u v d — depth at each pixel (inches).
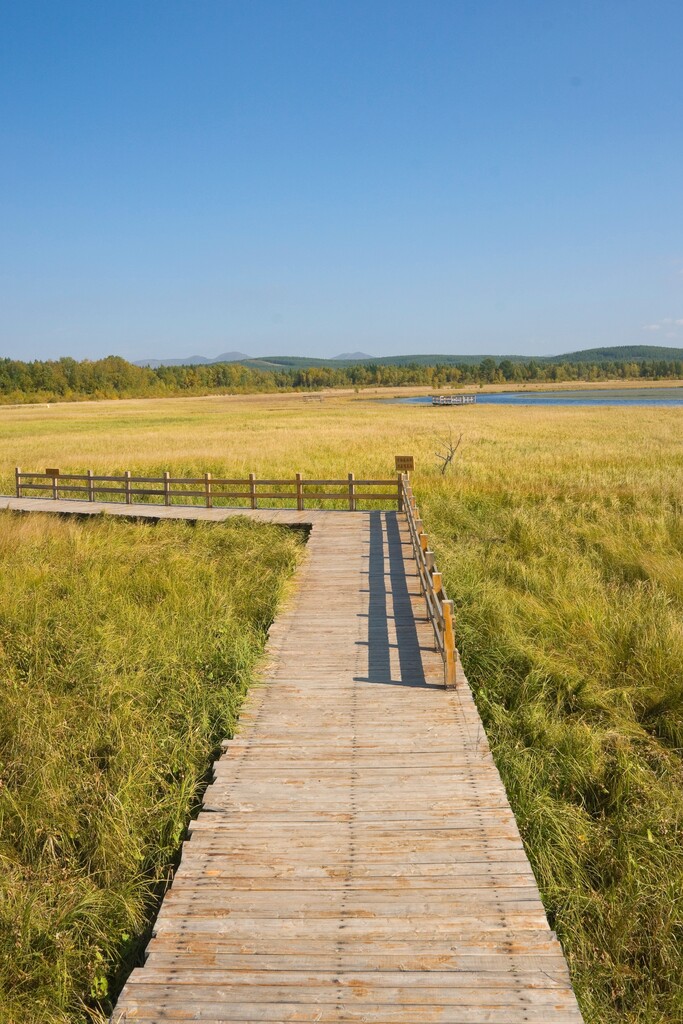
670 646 388.2
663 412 2647.6
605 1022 189.6
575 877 238.4
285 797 247.4
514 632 416.5
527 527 655.8
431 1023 157.4
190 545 646.5
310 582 516.1
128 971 206.8
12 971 202.5
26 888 236.1
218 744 297.3
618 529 646.5
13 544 631.8
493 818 232.7
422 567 451.8
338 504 866.1
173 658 382.6
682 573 509.7
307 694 330.3
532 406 3624.5
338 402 4963.1
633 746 318.3
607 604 455.2
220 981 170.9
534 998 163.6
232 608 464.8
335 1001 163.9
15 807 268.5
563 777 292.5
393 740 284.8
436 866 209.6
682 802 274.1
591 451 1284.4
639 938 219.0
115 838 250.1
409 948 178.9
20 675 383.2
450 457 1146.0
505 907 192.4
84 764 301.9
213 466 1197.7
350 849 218.4
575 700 356.2
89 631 427.5
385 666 360.8
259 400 5605.3
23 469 1251.8
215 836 227.5
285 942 182.1
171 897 199.9
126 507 836.0
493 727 329.4
